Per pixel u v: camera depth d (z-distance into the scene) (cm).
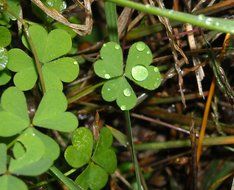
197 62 19
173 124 21
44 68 16
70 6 18
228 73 20
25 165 13
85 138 16
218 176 21
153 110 21
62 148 19
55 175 16
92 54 20
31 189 17
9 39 16
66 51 16
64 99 14
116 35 17
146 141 23
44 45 16
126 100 16
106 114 21
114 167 16
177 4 20
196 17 14
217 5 18
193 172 20
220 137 19
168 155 22
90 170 16
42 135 14
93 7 23
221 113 21
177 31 19
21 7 17
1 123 14
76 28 17
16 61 15
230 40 18
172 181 22
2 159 13
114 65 16
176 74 19
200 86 19
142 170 22
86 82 20
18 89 14
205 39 18
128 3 14
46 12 17
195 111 21
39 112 14
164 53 20
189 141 20
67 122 14
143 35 20
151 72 16
